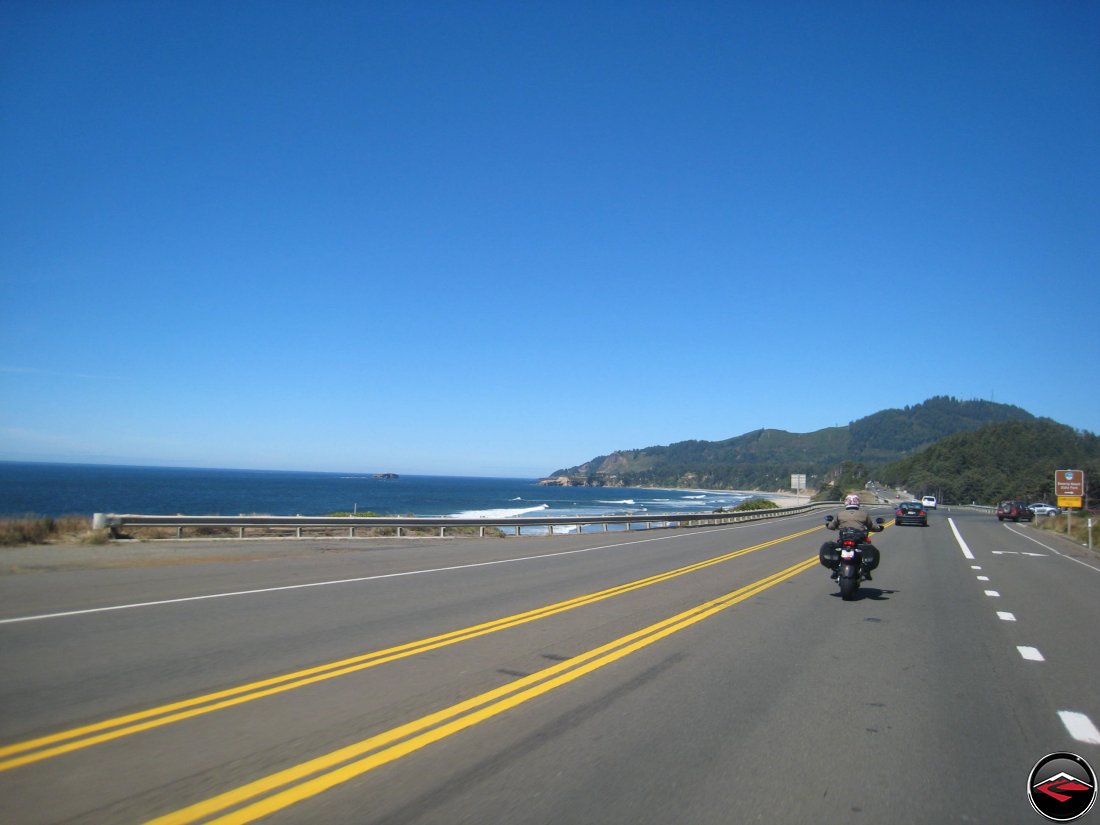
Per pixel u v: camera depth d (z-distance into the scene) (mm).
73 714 6016
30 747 5277
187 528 24844
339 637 9234
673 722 6199
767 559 21109
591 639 9414
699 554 22516
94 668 7496
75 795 4496
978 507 107688
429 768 5059
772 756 5488
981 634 10633
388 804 4480
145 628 9531
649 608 12000
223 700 6488
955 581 17266
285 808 4387
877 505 91875
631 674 7758
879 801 4754
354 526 26812
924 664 8617
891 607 12992
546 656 8414
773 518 53562
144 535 22828
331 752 5293
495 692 6898
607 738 5762
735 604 12695
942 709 6809
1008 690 7531
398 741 5547
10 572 14820
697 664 8281
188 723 5859
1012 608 13281
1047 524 46625
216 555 19016
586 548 24500
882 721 6402
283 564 17469
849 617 11766
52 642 8641
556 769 5109
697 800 4676
